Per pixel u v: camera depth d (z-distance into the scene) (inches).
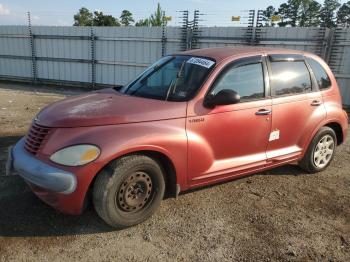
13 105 402.0
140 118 138.9
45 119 140.2
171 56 186.1
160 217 151.3
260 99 170.4
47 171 126.6
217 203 165.9
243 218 153.5
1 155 217.9
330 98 204.4
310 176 204.5
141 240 134.7
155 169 141.6
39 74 622.8
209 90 154.6
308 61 197.6
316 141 199.5
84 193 128.0
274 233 142.8
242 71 166.6
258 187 186.2
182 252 128.3
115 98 158.4
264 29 454.0
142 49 531.5
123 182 134.3
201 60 166.4
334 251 132.3
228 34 477.4
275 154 181.9
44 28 593.0
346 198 177.3
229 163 164.1
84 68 581.6
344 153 251.0
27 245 128.7
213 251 129.6
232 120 159.9
